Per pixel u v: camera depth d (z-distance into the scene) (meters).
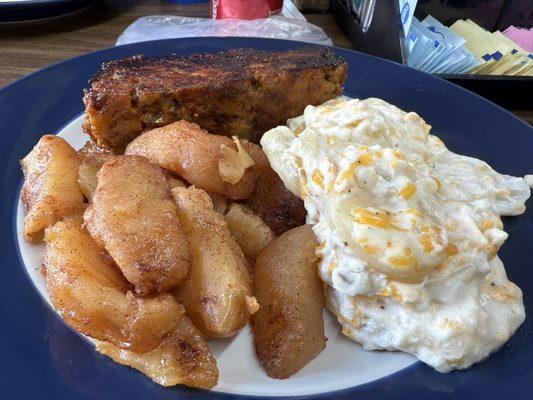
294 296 0.15
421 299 0.14
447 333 0.14
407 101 0.25
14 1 0.28
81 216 0.16
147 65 0.21
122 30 0.31
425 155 0.19
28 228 0.16
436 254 0.14
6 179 0.18
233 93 0.20
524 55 0.31
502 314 0.15
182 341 0.13
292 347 0.14
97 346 0.14
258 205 0.18
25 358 0.13
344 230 0.15
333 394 0.14
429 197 0.16
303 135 0.17
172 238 0.14
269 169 0.18
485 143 0.23
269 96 0.20
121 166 0.15
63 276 0.13
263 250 0.16
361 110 0.18
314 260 0.16
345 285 0.15
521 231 0.19
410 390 0.14
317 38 0.32
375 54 0.31
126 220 0.14
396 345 0.15
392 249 0.14
